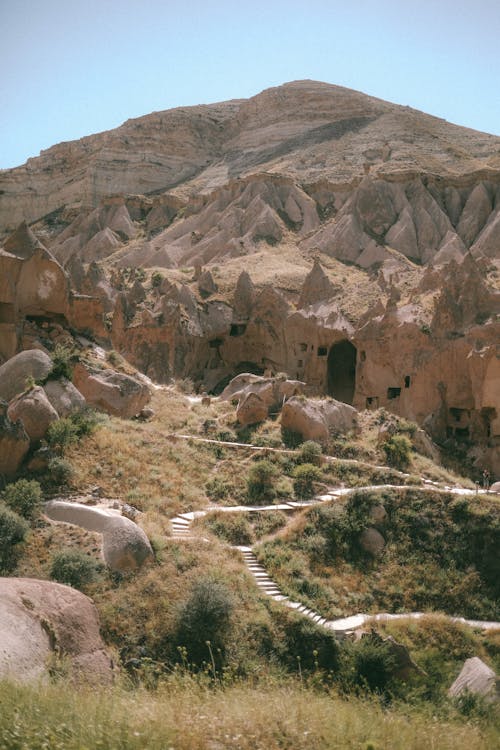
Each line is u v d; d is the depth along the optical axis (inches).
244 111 7485.2
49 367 1450.5
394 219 4466.0
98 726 414.9
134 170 7071.9
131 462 1333.7
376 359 2518.5
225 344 3262.8
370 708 658.8
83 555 947.3
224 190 5128.0
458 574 1258.6
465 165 5142.7
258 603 1002.7
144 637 874.8
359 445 1659.7
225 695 557.6
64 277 1793.8
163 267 4404.5
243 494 1395.2
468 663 926.4
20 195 7450.8
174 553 1045.2
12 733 394.9
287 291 3511.3
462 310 2393.0
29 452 1237.7
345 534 1285.7
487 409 2160.4
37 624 682.2
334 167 5477.4
